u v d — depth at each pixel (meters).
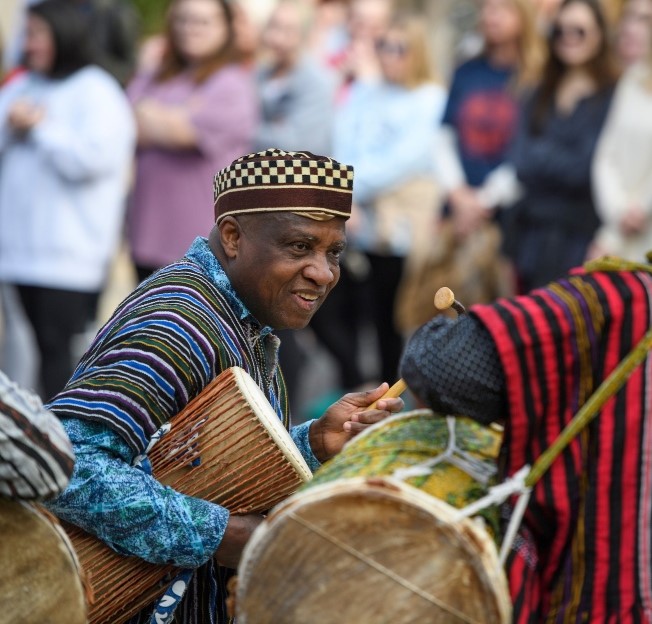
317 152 14.50
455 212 13.74
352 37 16.45
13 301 14.70
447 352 5.13
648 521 5.11
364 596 5.14
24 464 4.87
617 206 13.04
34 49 13.56
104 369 5.75
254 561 5.28
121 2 17.14
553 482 5.11
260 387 6.25
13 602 5.05
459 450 5.39
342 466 5.42
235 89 13.77
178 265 6.16
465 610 5.08
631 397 5.11
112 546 5.74
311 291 6.06
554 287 5.24
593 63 13.20
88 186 13.41
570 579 5.14
